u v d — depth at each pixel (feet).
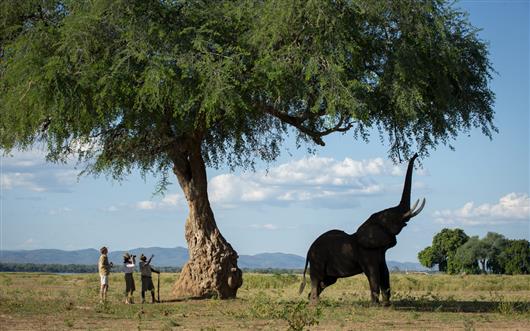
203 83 63.05
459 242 380.58
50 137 71.15
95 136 76.38
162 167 84.33
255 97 68.28
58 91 63.57
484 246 362.33
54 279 145.38
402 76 64.49
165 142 78.28
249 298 85.61
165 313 63.82
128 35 64.59
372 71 68.74
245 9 67.67
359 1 65.16
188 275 82.74
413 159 67.10
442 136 76.18
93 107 67.21
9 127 68.08
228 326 53.42
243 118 75.87
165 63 64.23
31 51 64.80
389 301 66.85
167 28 66.28
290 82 65.67
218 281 81.76
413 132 75.15
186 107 64.95
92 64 65.51
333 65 63.00
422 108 69.97
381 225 65.31
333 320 55.93
